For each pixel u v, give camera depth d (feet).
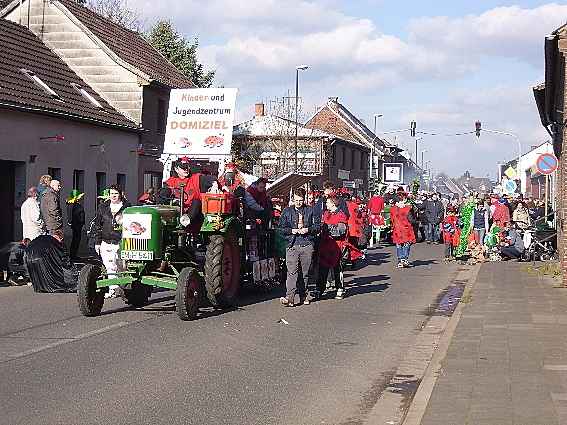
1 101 77.66
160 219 42.88
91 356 32.48
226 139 61.36
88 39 115.03
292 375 30.35
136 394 26.71
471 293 54.80
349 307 49.47
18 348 33.91
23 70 94.63
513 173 148.36
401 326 42.68
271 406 25.84
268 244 54.34
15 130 81.30
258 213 52.21
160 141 121.08
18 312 44.68
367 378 30.30
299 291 51.21
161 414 24.43
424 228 125.80
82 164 95.45
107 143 102.42
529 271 71.92
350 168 234.58
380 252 99.60
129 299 46.85
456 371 29.27
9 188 82.17
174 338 36.96
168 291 54.80
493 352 33.09
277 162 197.57
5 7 116.88
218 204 45.09
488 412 23.32
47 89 94.32
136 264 43.16
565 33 60.13
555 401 24.58
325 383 29.27
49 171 88.22
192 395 26.86
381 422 24.23
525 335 37.42
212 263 44.50
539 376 28.27
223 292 45.57
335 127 287.89
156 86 116.67
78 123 94.32
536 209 104.12
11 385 27.43
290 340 37.63
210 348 34.88
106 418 23.77
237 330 39.78
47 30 115.96
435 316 46.47
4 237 81.41
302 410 25.49
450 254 87.04
